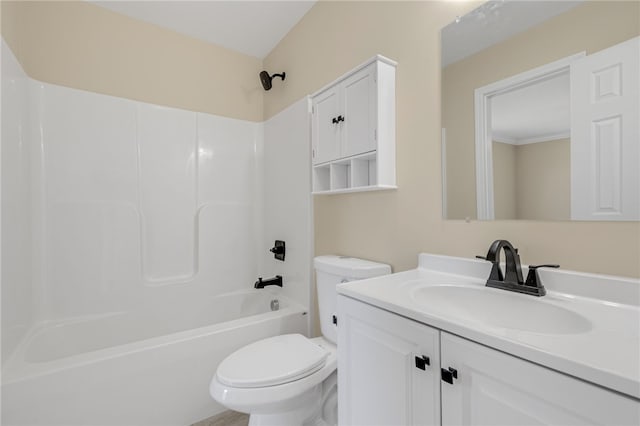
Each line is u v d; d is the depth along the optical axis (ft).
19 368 3.78
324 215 5.87
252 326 5.28
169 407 4.50
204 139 7.36
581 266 2.73
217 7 6.33
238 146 7.82
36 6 5.60
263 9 6.40
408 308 2.46
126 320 6.25
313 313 6.06
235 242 7.67
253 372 3.67
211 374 4.85
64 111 5.80
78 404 3.86
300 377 3.72
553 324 2.52
